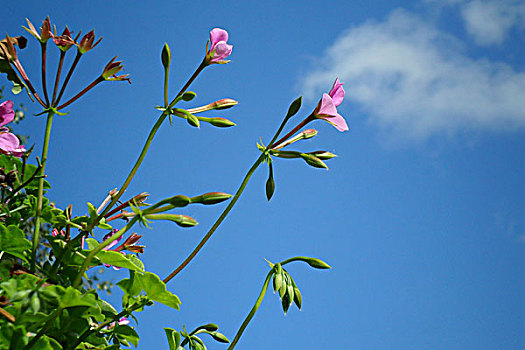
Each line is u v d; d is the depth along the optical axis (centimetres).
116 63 75
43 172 75
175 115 74
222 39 76
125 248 77
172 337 79
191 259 76
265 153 76
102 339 74
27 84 74
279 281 76
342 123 78
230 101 77
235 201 76
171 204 71
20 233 73
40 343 68
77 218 76
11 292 65
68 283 75
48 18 74
